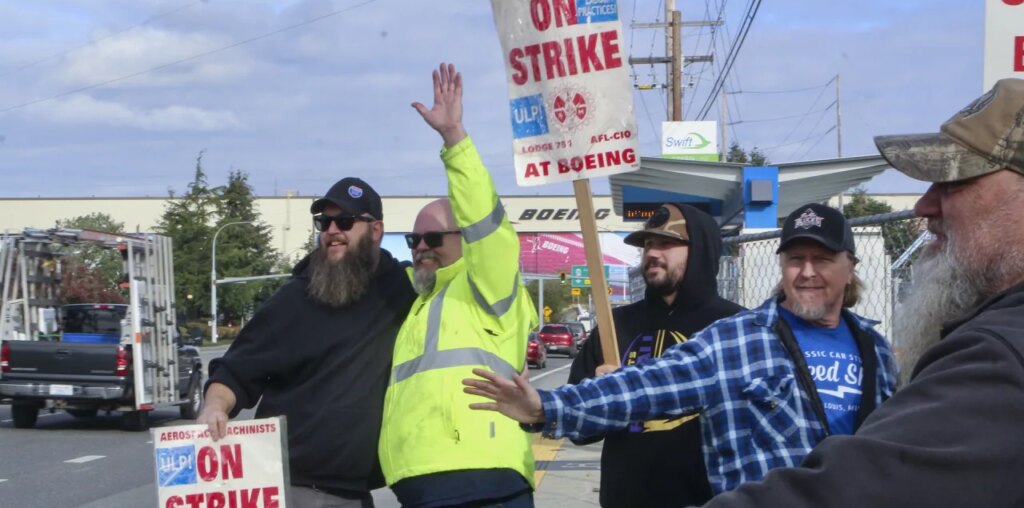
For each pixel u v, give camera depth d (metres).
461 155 3.82
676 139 29.48
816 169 12.74
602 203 78.56
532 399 2.68
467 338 3.92
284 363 4.26
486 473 3.83
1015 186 1.69
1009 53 4.27
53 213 88.00
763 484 1.50
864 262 6.07
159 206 88.50
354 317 4.29
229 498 4.05
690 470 3.64
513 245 3.93
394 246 72.38
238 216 60.75
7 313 16.59
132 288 15.88
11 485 11.23
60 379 15.86
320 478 4.23
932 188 1.86
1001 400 1.42
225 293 58.34
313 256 4.37
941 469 1.41
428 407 3.87
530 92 3.86
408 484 3.92
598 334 4.27
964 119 1.72
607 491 3.85
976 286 1.73
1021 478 1.41
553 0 3.79
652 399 2.84
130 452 13.92
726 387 2.91
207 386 4.32
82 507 9.96
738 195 14.09
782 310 3.10
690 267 4.00
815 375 2.98
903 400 1.51
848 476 1.43
